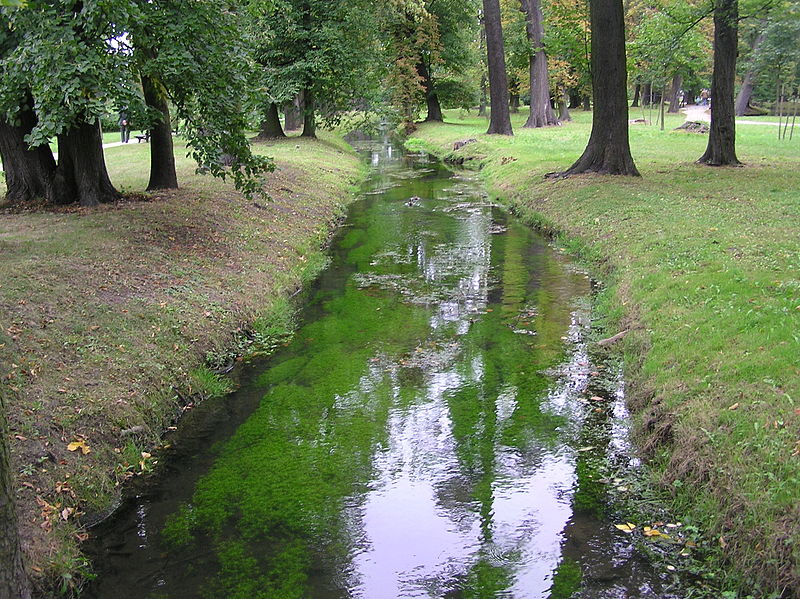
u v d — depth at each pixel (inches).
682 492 219.8
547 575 190.2
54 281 350.9
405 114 1825.8
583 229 565.3
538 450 258.2
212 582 192.4
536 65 1657.2
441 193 892.6
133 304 347.6
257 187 501.4
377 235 649.6
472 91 2057.1
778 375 242.8
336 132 1903.3
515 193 785.6
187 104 474.0
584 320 394.9
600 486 233.0
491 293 458.0
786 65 1130.0
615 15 719.7
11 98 418.3
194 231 499.2
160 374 301.6
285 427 283.9
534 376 324.2
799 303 300.2
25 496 209.6
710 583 184.1
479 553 200.7
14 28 405.7
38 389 257.4
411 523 216.5
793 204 543.5
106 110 402.6
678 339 303.1
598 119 754.2
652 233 484.4
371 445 267.0
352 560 199.8
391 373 335.6
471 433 273.3
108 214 503.2
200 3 452.4
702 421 235.6
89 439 246.5
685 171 758.5
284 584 190.4
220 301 390.3
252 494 235.8
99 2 372.5
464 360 347.9
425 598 182.9
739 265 376.5
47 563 189.8
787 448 203.8
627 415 281.7
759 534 184.4
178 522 221.0
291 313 429.4
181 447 270.7
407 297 457.7
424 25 1756.9
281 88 1157.7
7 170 549.3
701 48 1332.4
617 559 195.8
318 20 1187.3
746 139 1144.8
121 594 188.7
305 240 585.3
